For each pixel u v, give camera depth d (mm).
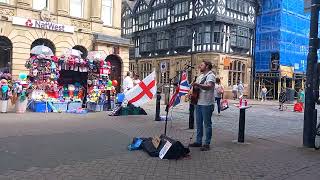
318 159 6488
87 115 12305
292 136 9211
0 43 17750
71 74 14469
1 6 17312
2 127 8719
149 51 38906
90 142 7289
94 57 14602
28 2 18203
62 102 13141
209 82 6816
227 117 13375
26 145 6730
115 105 14477
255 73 34719
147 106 17938
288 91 28531
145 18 39812
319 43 7547
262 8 34594
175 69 35188
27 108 13164
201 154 6547
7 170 5078
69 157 5965
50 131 8406
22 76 13273
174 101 7559
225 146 7406
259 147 7453
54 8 19500
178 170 5395
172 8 35812
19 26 17812
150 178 4930
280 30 33062
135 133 8594
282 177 5219
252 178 5121
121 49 22062
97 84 14336
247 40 34125
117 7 22375
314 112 7527
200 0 32562
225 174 5285
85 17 20812
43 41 18984
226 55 32094
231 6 32375
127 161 5824
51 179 4734
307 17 36469
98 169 5293
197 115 7129
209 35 31828
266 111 18359
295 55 34875
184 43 34188
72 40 19969
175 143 6109
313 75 7520
